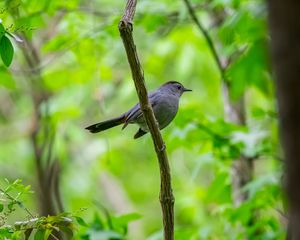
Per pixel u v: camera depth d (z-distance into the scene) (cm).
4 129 1780
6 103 1912
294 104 286
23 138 1730
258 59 589
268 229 1020
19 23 813
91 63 1284
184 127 992
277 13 290
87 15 1270
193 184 1709
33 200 1362
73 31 1155
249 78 606
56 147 1427
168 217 615
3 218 579
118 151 1825
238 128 1006
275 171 971
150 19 1141
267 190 938
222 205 1083
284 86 288
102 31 1110
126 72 1681
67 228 605
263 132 1036
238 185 1104
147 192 2044
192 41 1483
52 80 1418
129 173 2047
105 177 1948
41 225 584
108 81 1577
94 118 1719
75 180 1759
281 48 289
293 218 291
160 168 606
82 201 1725
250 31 660
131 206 1900
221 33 739
